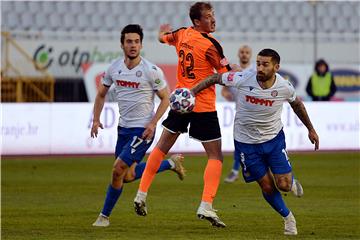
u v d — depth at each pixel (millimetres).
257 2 85812
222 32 82250
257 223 30297
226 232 27891
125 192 41594
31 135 60656
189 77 28844
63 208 34719
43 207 35062
